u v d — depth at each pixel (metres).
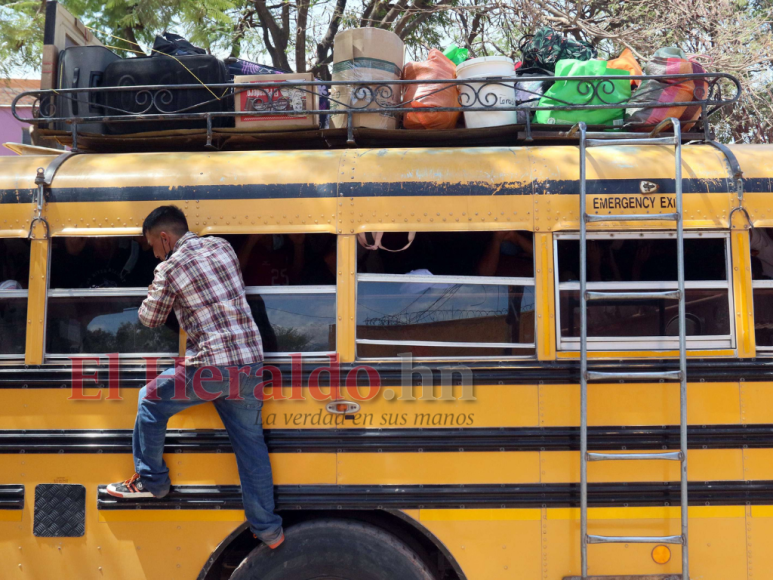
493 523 2.85
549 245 2.95
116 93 3.57
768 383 2.89
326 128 3.43
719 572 2.82
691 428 2.86
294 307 2.98
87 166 3.11
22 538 2.91
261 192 3.02
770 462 2.86
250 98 3.44
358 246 2.98
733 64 6.93
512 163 3.04
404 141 3.46
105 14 6.78
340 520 2.91
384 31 3.53
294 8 9.02
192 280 2.78
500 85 3.46
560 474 2.86
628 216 2.84
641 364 2.88
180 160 3.13
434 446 2.87
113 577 2.88
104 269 3.03
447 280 2.96
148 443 2.79
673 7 7.44
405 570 2.84
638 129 3.47
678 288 2.82
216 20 6.92
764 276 2.96
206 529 2.88
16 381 2.94
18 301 3.01
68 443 2.91
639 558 2.83
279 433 2.89
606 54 7.93
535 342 2.92
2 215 3.03
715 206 2.96
